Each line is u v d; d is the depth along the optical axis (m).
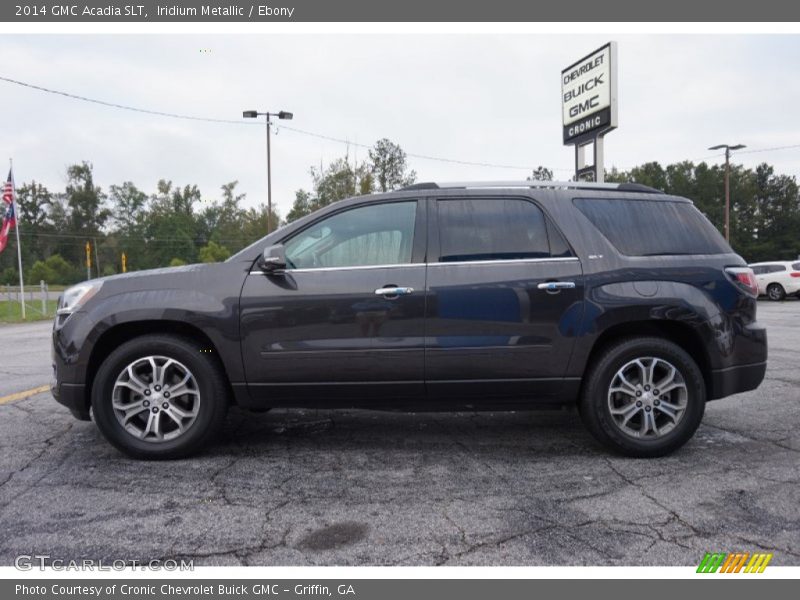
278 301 3.87
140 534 2.87
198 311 3.85
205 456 4.04
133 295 3.89
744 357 4.04
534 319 3.88
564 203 4.10
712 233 4.22
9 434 4.56
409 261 3.96
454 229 4.02
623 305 3.88
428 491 3.40
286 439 4.46
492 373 3.90
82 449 4.18
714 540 2.79
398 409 4.05
